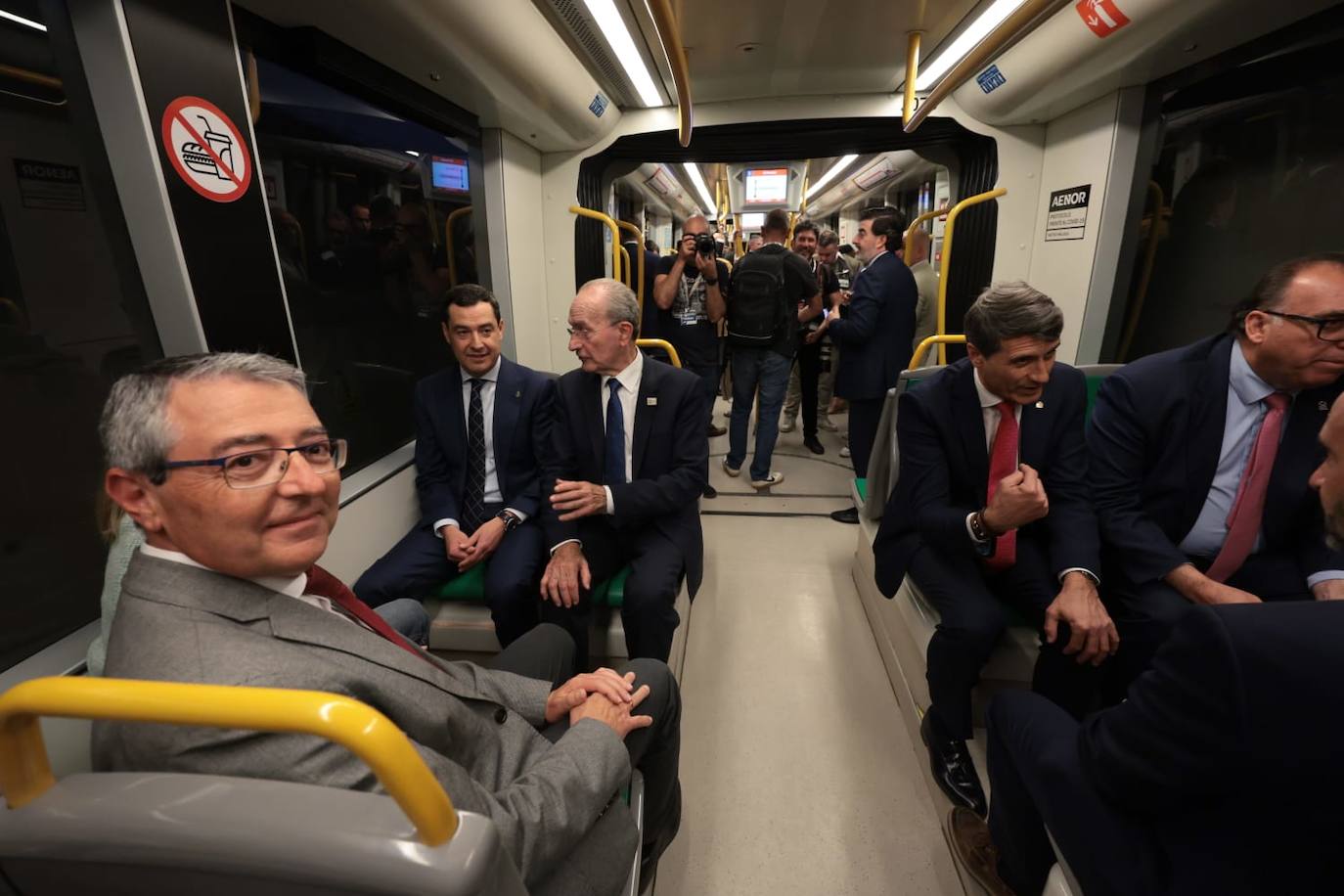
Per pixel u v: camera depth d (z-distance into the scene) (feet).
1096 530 5.31
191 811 1.74
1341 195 6.43
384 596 6.19
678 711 4.49
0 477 3.57
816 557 10.37
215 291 4.17
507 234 10.18
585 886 3.09
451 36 6.33
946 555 5.84
